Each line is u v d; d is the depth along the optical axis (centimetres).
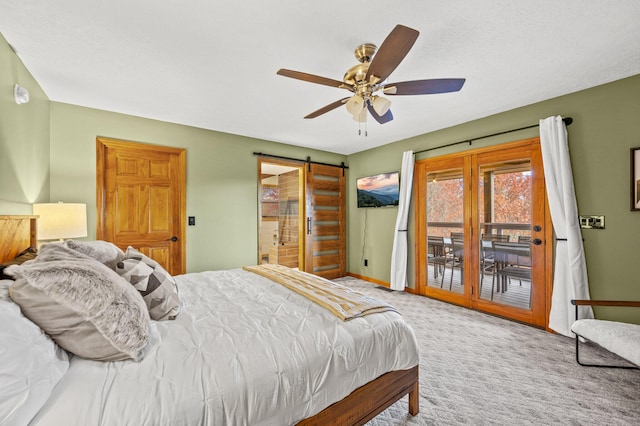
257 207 416
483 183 332
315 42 186
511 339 256
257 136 408
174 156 349
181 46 190
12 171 193
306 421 114
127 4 151
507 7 155
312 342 124
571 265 251
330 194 509
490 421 156
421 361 218
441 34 177
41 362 82
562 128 260
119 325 99
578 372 203
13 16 159
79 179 291
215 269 377
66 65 213
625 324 204
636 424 153
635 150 230
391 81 237
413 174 408
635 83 231
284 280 208
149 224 333
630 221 233
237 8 155
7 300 91
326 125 358
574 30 174
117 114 312
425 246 396
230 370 101
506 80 239
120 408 81
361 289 434
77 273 99
